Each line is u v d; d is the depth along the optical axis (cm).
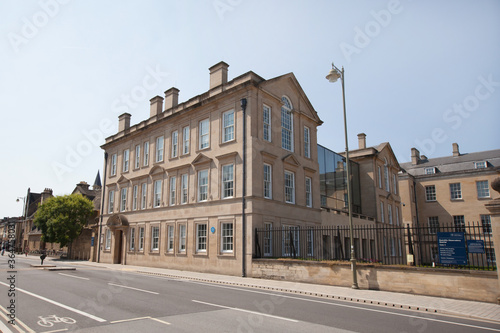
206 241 2303
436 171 4838
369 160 3744
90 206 4297
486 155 4647
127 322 820
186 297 1216
